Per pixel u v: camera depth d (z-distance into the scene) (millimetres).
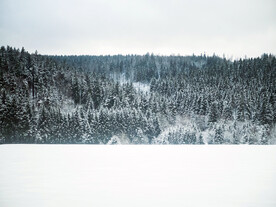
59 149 34562
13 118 70250
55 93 103812
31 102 94250
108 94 107000
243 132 84438
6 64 108062
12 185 12109
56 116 75125
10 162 20094
